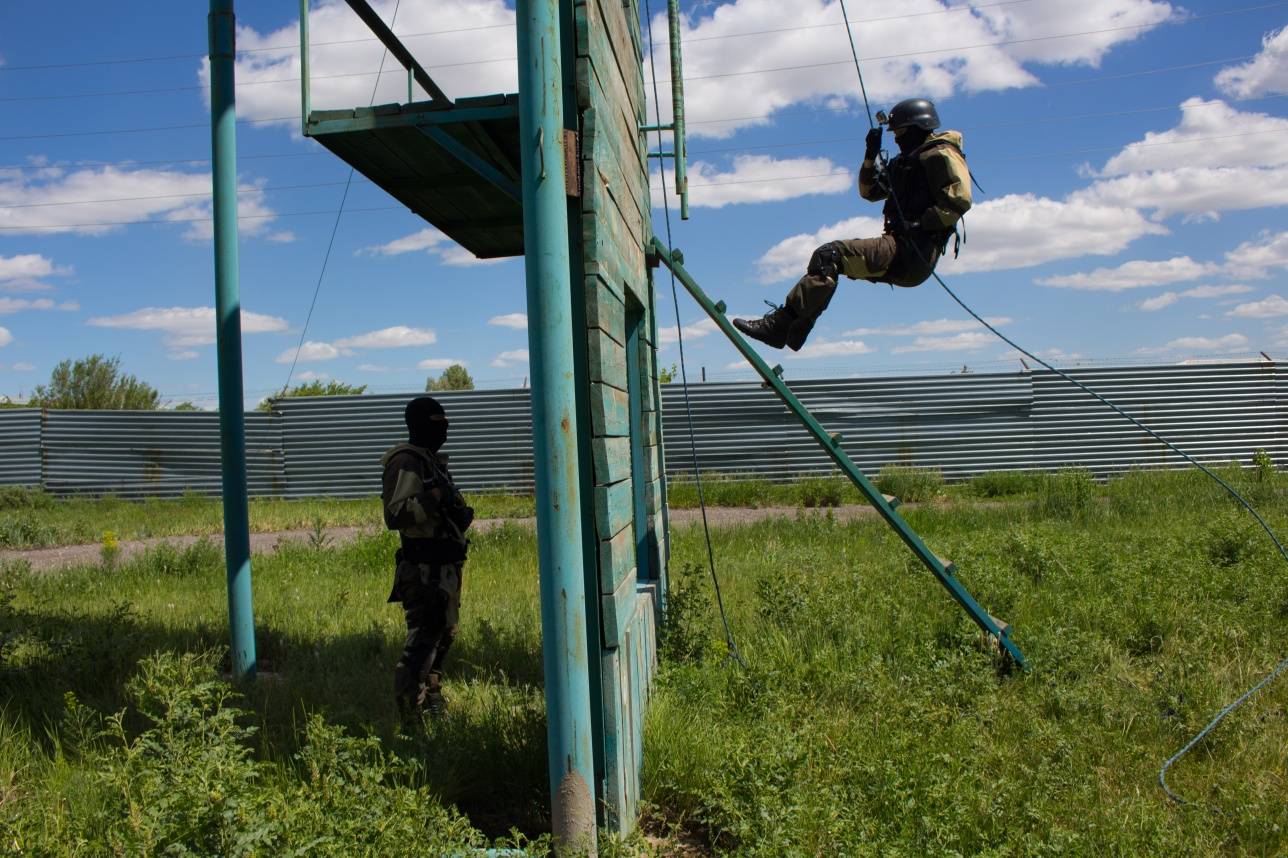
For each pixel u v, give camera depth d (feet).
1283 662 20.29
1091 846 12.46
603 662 13.44
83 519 63.21
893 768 14.01
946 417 76.69
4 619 22.70
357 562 37.27
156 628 23.88
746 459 76.43
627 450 16.37
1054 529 41.75
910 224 18.97
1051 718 18.16
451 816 12.94
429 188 21.01
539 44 12.68
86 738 15.25
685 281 21.44
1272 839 13.28
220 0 21.02
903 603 25.80
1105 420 77.20
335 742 12.42
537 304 12.70
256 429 77.56
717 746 15.53
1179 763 16.22
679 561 35.47
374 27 18.37
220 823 10.05
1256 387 78.02
